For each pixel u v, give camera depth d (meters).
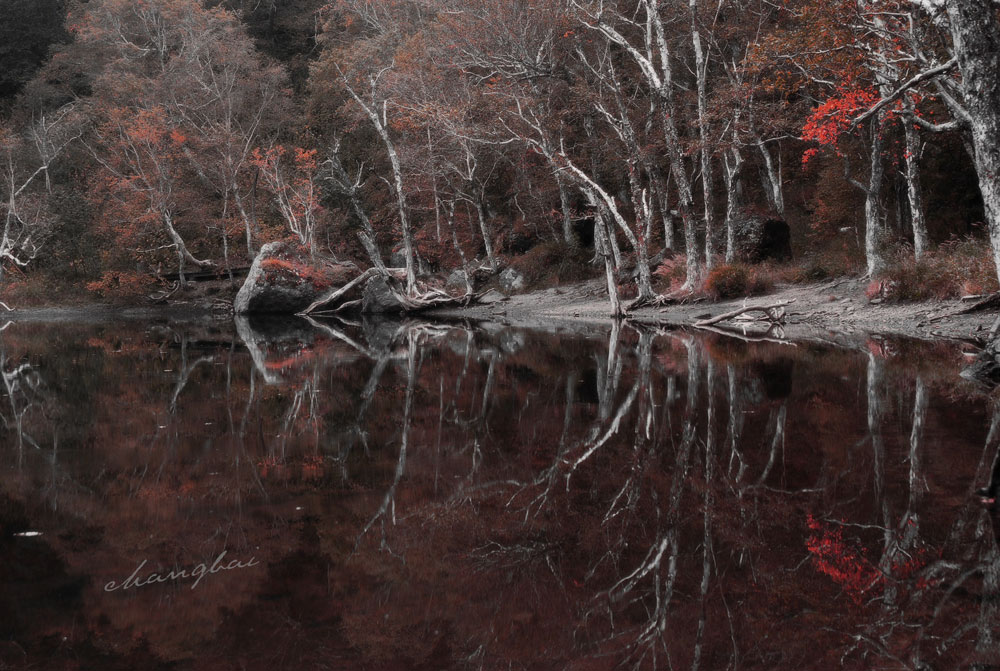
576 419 6.90
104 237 39.78
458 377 10.41
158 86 39.12
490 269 32.91
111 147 39.97
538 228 35.38
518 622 2.57
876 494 4.11
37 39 54.88
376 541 3.49
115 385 10.05
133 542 3.50
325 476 4.88
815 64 13.70
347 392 9.11
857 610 2.61
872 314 17.11
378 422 7.01
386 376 10.68
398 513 3.97
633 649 2.33
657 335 16.62
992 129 7.17
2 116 50.91
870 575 2.94
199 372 11.57
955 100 11.52
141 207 38.25
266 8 55.41
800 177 30.64
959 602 2.67
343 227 41.31
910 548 3.25
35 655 2.31
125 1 43.72
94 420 7.22
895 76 14.15
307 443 6.02
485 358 12.97
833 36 13.17
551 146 25.61
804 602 2.69
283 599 2.79
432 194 37.03
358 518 3.90
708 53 24.14
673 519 3.77
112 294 37.47
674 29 28.45
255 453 5.64
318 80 41.28
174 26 43.56
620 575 3.00
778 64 15.77
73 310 36.56
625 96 29.06
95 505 4.19
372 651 2.33
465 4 24.25
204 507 4.12
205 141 38.12
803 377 8.96
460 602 2.74
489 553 3.30
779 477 4.55
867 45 13.43
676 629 2.48
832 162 24.05
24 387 9.88
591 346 14.50
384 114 30.20
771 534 3.49
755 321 18.81
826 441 5.50
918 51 12.23
